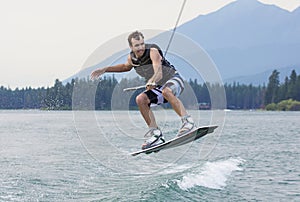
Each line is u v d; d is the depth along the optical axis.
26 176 12.64
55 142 22.42
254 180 13.11
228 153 19.19
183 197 10.39
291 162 16.97
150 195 10.24
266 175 13.99
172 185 11.28
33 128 32.75
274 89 103.06
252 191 11.70
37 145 21.00
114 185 11.49
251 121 51.91
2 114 62.91
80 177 12.49
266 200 10.91
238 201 10.65
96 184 11.65
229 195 11.12
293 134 31.67
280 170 15.02
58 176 12.72
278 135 30.64
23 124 37.91
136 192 10.55
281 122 50.12
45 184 11.64
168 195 10.41
